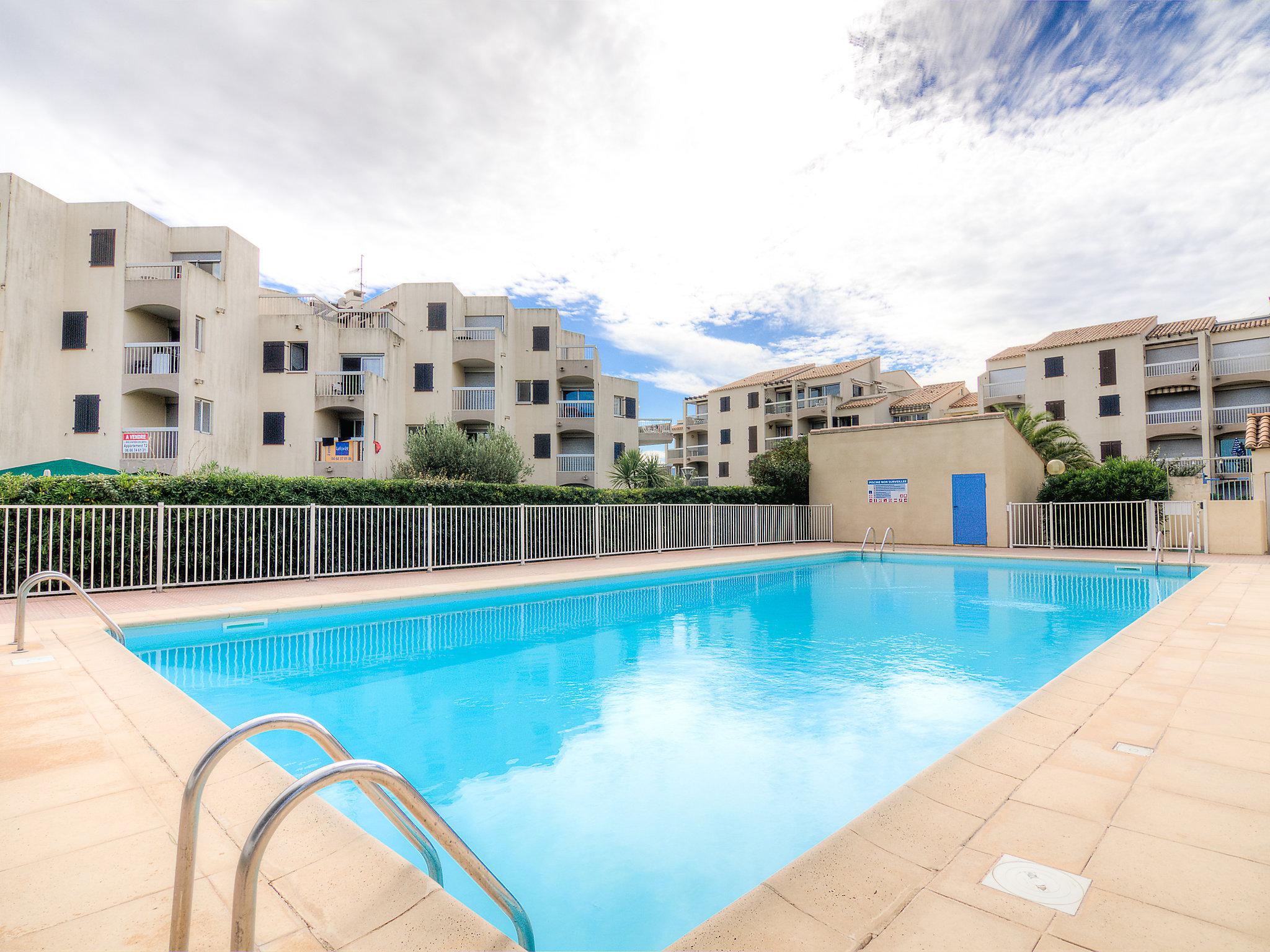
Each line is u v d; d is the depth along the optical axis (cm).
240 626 776
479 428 3069
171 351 2083
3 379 1841
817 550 1777
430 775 374
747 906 186
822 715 484
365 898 188
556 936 227
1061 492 1764
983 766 292
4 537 832
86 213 2058
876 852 217
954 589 1184
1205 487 1717
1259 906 183
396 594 920
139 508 930
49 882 201
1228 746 316
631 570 1288
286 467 2377
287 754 403
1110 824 237
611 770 381
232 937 117
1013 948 163
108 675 467
